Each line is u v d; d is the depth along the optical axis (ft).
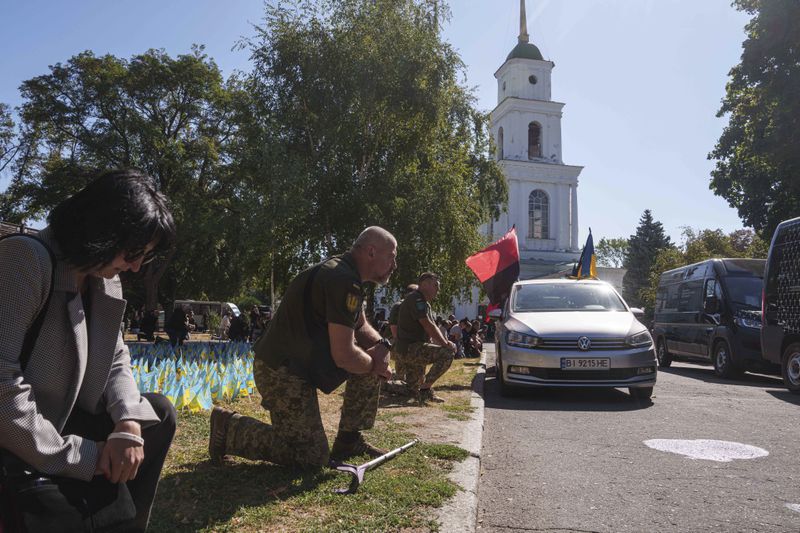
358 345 13.08
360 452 13.41
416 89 63.77
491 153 88.99
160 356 37.42
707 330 45.47
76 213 5.61
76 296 5.85
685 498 11.91
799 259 31.58
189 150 118.83
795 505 11.50
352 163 64.90
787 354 32.01
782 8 63.77
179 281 133.59
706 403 25.82
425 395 23.24
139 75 117.08
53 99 112.88
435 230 61.57
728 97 81.87
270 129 60.75
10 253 5.45
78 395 6.19
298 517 9.19
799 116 65.05
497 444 17.20
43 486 5.31
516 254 50.85
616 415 22.40
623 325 26.91
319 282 11.03
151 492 6.58
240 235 61.77
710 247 159.02
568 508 11.29
